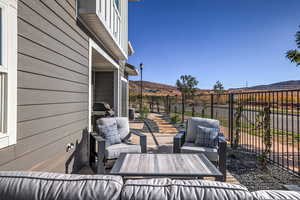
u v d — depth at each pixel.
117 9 5.88
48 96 2.59
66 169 3.18
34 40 2.27
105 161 3.46
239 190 1.00
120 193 1.00
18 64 1.98
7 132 1.83
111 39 5.17
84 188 1.01
